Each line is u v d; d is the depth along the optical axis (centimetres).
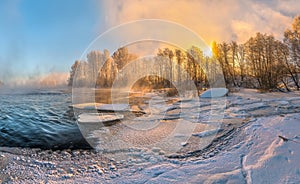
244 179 220
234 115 567
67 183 232
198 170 249
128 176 244
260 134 364
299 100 854
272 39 1503
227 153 299
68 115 724
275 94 1139
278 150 275
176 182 222
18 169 278
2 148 369
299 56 1327
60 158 317
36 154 337
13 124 580
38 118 675
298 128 375
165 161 286
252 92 1268
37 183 236
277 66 1442
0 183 239
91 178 243
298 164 234
